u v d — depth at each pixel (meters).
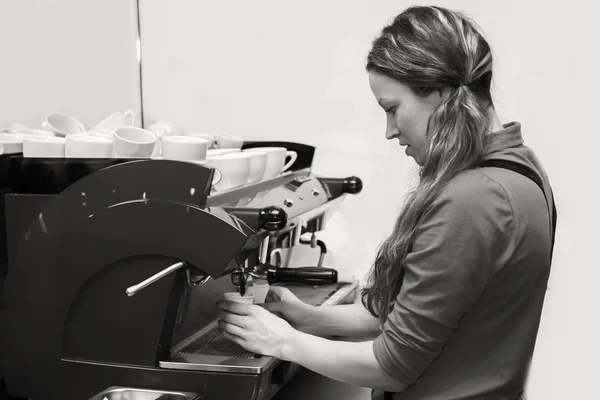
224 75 2.04
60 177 1.11
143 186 1.06
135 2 2.04
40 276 1.10
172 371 1.08
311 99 2.00
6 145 1.23
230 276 1.34
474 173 1.01
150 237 1.05
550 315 1.87
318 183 1.68
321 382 1.47
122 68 2.00
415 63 1.01
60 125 1.53
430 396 1.06
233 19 2.02
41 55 1.66
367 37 1.94
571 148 1.85
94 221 1.07
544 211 1.03
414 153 1.09
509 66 1.86
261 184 1.48
